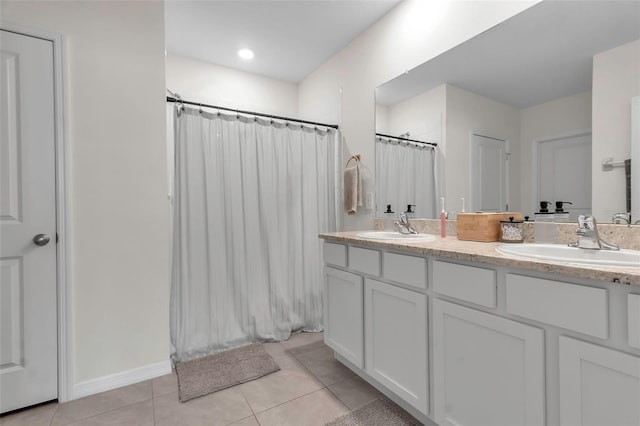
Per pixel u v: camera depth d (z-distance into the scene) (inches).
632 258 42.8
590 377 34.4
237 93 121.2
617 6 49.6
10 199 60.3
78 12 65.8
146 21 73.4
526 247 52.3
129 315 71.0
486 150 66.9
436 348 51.5
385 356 62.1
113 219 69.2
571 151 54.9
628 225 48.9
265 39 101.0
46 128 62.7
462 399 47.9
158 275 74.5
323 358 84.0
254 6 84.7
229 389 69.0
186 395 66.1
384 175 91.7
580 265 35.7
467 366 47.1
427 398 53.0
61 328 64.0
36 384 62.4
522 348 40.3
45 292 63.0
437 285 51.1
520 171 61.9
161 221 74.9
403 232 80.5
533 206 60.4
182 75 111.0
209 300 87.7
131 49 71.4
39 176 62.2
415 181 82.7
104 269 68.3
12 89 60.2
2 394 59.9
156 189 74.3
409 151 84.0
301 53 109.9
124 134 70.4
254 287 95.4
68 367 64.4
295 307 103.4
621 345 32.4
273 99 128.8
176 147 84.8
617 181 49.9
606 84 50.7
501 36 63.2
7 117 60.0
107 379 68.4
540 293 38.2
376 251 63.4
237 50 107.4
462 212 72.0
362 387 69.7
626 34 48.6
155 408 62.2
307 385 70.5
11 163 60.3
